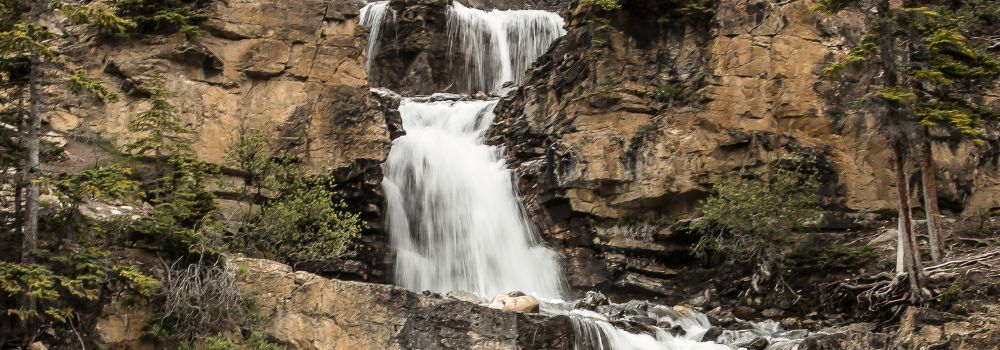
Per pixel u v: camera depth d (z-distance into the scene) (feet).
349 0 100.53
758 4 105.40
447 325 75.25
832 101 102.99
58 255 70.74
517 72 130.11
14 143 73.10
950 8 107.24
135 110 92.12
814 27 104.73
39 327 69.67
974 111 88.48
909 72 87.61
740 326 89.15
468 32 129.70
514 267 100.01
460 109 112.37
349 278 91.76
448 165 103.19
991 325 79.82
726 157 102.22
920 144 89.71
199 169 81.97
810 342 79.77
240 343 72.74
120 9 94.73
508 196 103.35
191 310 72.64
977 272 84.43
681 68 105.60
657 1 107.24
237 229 86.63
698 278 98.84
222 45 96.02
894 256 92.84
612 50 106.22
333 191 93.20
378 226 96.17
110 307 71.67
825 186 100.68
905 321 81.41
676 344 80.43
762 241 94.79
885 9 86.89
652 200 101.50
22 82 76.43
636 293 98.89
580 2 109.60
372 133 96.84
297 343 73.56
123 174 79.46
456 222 100.73
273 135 94.48
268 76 96.43
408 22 128.06
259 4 97.76
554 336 76.18
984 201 102.22
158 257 74.59
